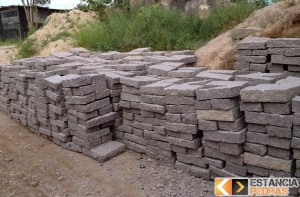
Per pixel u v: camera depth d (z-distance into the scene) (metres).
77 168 4.35
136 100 4.41
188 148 3.91
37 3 18.14
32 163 4.55
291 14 5.41
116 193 3.74
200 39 7.22
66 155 4.74
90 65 5.89
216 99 3.44
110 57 6.73
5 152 4.88
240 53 5.12
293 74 4.54
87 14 11.86
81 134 4.59
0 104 7.00
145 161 4.39
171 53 6.32
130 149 4.72
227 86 3.42
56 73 5.32
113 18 9.33
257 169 3.41
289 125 3.06
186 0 9.33
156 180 3.94
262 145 3.31
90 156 4.57
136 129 4.57
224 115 3.42
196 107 3.66
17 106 6.11
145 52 6.58
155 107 4.09
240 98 3.43
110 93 4.73
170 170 4.11
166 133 4.12
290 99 3.10
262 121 3.23
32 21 17.34
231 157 3.55
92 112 4.50
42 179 4.11
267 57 4.82
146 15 8.14
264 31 5.66
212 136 3.60
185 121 3.80
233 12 7.18
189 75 4.62
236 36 5.94
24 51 10.70
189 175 3.96
